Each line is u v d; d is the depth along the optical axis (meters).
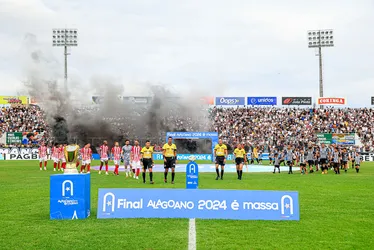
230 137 58.69
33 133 54.50
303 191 15.41
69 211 9.74
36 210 10.90
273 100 67.56
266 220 9.54
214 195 9.86
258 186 17.41
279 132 59.59
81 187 9.77
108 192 9.92
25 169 30.38
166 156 19.39
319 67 67.38
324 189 16.16
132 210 9.85
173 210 9.84
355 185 17.92
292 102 68.38
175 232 8.20
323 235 8.02
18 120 59.62
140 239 7.61
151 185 18.06
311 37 67.38
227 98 67.12
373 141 57.44
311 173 28.19
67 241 7.49
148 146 19.33
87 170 25.73
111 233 8.11
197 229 8.49
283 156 32.50
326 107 66.31
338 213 10.46
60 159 29.72
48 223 9.13
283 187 16.95
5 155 49.72
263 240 7.59
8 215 10.13
